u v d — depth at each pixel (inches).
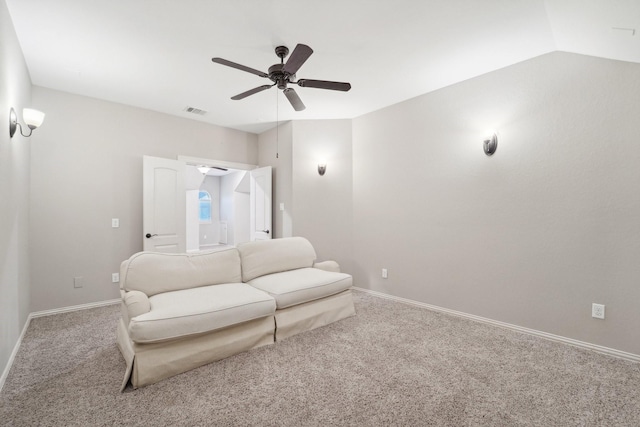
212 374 79.6
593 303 95.3
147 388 72.9
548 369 83.2
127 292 86.6
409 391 72.5
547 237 104.4
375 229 161.8
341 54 106.3
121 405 66.5
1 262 76.8
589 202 96.1
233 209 350.6
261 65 114.3
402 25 89.8
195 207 326.0
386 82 128.7
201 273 103.7
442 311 132.9
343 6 81.4
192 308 81.6
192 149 176.9
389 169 155.3
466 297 125.5
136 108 156.3
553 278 103.1
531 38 95.5
